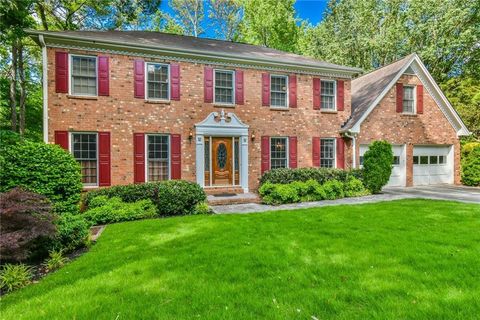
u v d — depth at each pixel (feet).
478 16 63.72
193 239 19.29
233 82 42.01
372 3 77.30
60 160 26.63
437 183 51.65
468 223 21.72
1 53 52.49
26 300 11.37
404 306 9.90
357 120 44.91
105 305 10.62
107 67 35.78
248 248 16.83
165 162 39.04
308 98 45.68
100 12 58.85
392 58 77.87
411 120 49.21
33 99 61.93
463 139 59.31
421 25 68.74
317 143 46.11
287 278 12.59
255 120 42.73
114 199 29.17
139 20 75.31
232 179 41.96
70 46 34.32
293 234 19.71
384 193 41.50
